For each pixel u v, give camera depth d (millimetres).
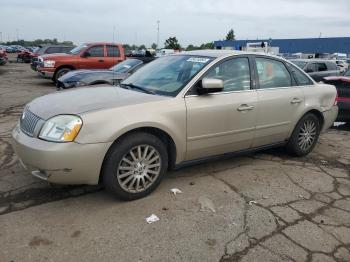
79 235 3260
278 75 5203
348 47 53000
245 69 4793
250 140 4844
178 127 4062
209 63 4461
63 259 2930
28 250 3023
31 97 11656
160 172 4070
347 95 7414
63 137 3443
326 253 3146
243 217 3682
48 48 21562
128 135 3770
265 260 3012
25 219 3492
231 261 2986
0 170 4617
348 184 4668
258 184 4523
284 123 5184
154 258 2986
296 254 3111
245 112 4641
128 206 3816
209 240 3260
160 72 4742
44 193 4043
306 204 4039
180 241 3229
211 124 4336
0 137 6203
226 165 5148
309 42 56219
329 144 6559
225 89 4523
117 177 3740
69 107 3707
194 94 4238
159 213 3693
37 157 3463
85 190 4148
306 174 4949
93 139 3512
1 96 11750
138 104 3848
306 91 5469
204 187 4355
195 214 3701
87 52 15227
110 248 3092
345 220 3721
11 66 29688
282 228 3508
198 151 4355
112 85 4949
